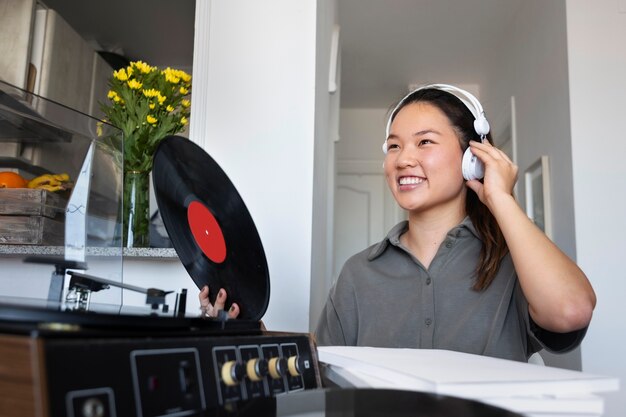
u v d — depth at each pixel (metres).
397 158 1.10
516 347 0.95
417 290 1.08
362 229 5.29
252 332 0.55
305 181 1.54
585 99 2.41
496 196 0.92
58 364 0.30
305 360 0.55
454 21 3.70
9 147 1.06
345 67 4.48
